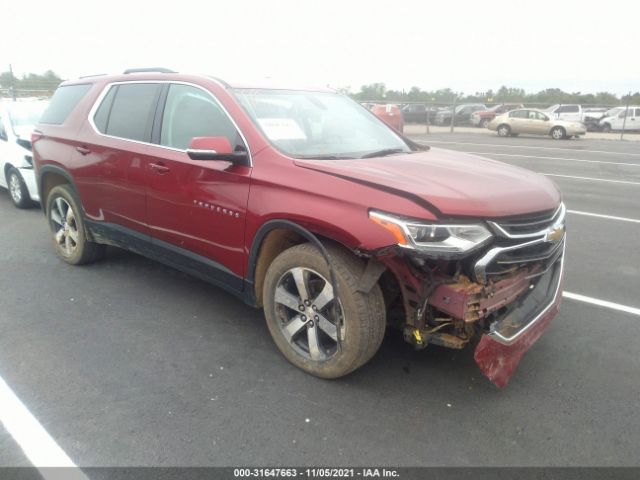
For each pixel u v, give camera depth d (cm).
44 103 905
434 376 343
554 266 361
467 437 286
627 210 868
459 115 3356
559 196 356
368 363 357
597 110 3288
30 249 596
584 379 345
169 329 405
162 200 408
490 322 311
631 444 282
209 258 388
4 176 820
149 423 293
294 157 342
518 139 2530
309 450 273
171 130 410
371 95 3359
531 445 280
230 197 355
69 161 497
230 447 275
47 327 405
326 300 318
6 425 291
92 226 495
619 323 429
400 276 298
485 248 286
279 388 327
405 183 297
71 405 308
